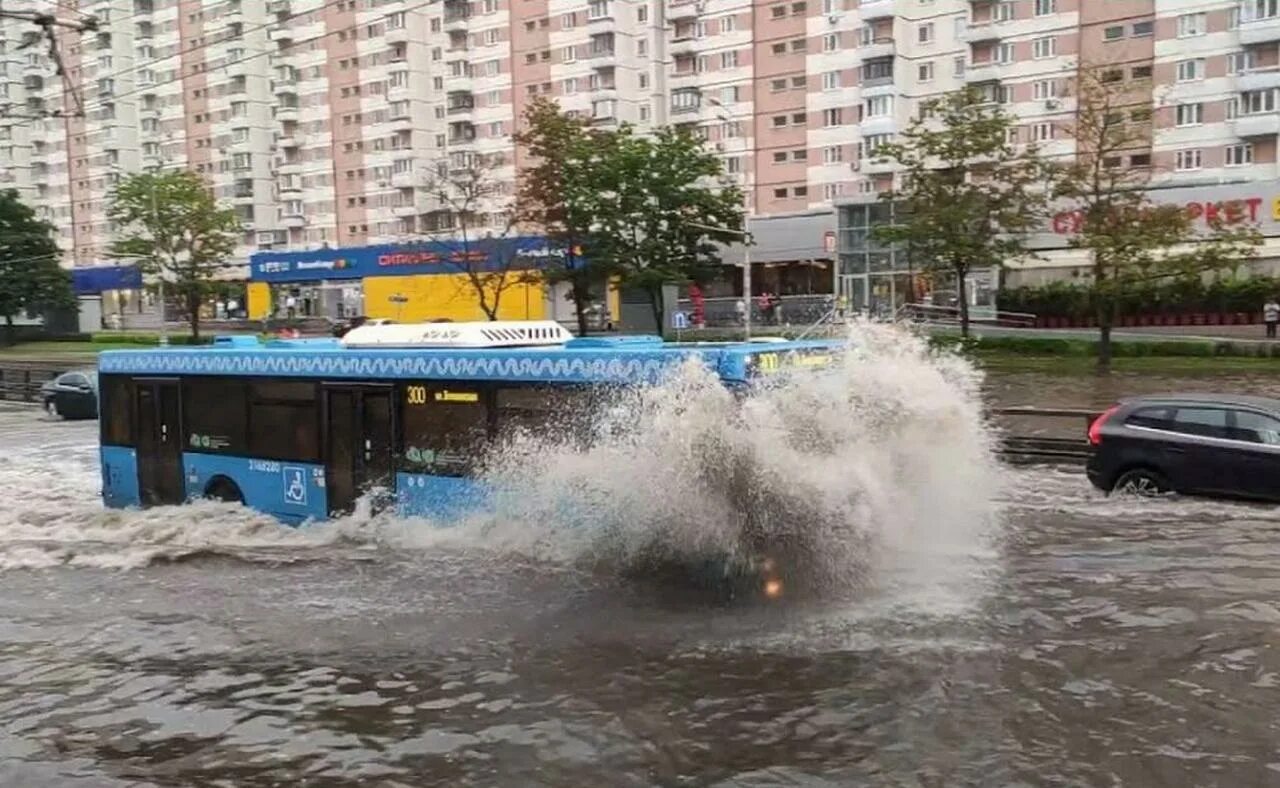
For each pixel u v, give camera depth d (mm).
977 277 49125
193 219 58156
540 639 8055
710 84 70438
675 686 6992
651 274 42562
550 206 43875
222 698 7105
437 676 7371
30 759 6199
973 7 60719
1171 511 12562
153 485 14414
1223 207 41562
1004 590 8977
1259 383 27656
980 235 37594
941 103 39406
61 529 13266
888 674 7074
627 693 6902
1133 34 56062
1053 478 15836
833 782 5559
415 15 82688
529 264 47562
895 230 38312
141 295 82062
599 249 43781
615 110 74312
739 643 7793
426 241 60156
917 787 5473
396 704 6895
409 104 82938
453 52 81000
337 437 11984
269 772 5953
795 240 55375
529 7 77438
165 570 10727
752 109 69188
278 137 90688
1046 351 37562
